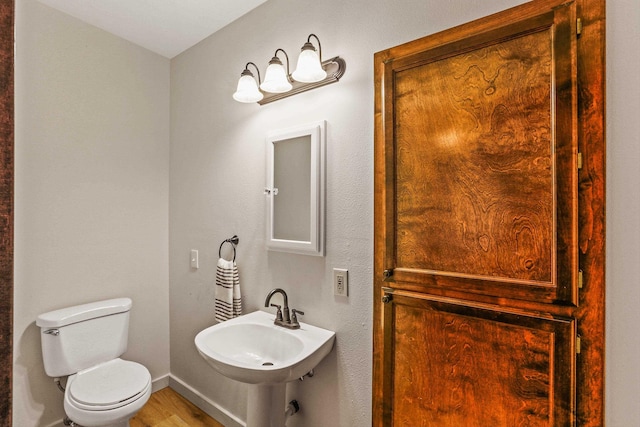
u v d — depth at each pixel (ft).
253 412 4.66
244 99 5.37
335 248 4.66
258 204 5.79
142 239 7.28
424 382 3.74
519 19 3.19
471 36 3.47
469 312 3.45
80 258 6.31
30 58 5.65
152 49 7.33
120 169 6.91
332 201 4.68
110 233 6.75
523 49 3.18
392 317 3.99
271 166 5.42
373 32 4.29
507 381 3.23
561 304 2.97
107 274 6.70
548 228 3.05
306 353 4.12
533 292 3.10
